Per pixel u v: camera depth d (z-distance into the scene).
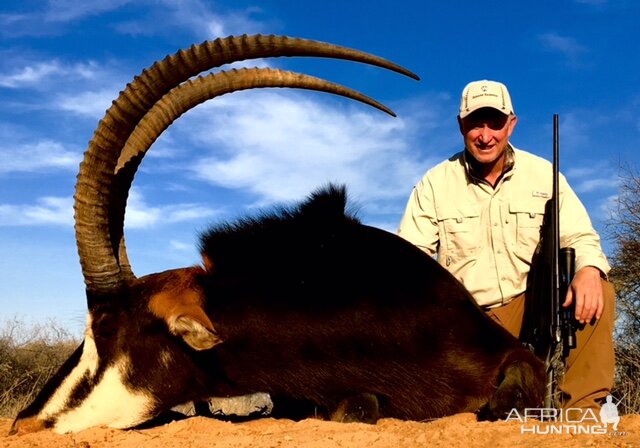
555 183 2.32
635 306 4.04
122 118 2.00
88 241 2.04
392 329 2.06
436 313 2.09
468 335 2.08
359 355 2.06
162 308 2.03
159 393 2.06
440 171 2.60
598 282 2.17
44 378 4.34
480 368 2.06
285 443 1.72
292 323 2.07
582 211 2.43
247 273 2.14
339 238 2.20
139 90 1.99
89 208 2.02
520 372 2.01
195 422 2.03
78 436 1.96
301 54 2.07
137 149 2.16
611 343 2.26
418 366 2.06
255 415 2.15
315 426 1.91
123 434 1.96
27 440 1.93
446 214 2.55
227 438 1.81
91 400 2.05
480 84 2.46
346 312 2.08
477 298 2.51
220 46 2.05
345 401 2.06
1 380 4.25
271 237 2.19
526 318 2.44
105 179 2.03
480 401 2.06
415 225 2.60
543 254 2.38
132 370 2.05
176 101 2.15
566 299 2.18
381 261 2.16
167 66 2.02
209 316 2.07
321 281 2.12
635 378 3.48
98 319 2.06
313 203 2.23
